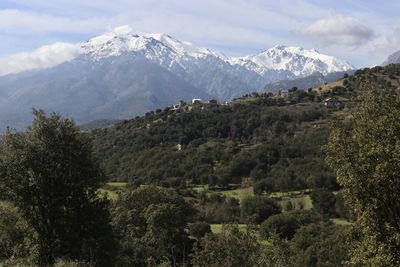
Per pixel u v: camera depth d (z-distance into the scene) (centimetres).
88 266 3022
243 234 6084
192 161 16262
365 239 2416
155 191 9369
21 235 3544
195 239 8594
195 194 13838
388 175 2248
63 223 3444
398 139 2338
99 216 3597
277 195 13925
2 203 3572
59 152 3484
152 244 7519
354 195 2408
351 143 2420
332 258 7738
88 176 3584
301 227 9781
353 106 2648
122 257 4319
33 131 3512
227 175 15288
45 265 3170
